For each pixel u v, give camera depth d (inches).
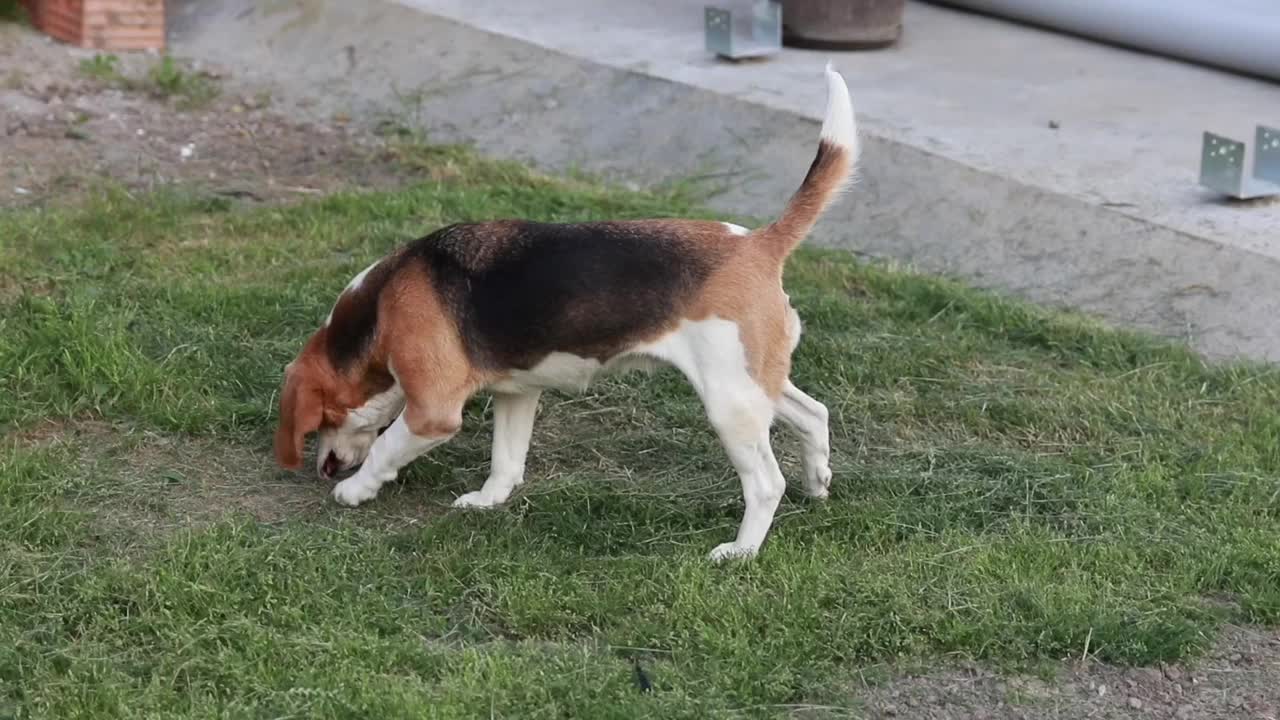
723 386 226.4
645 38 519.8
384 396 247.9
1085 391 299.9
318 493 259.9
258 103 505.7
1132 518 251.1
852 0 502.3
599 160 447.5
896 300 344.8
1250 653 217.0
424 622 215.9
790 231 230.1
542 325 229.5
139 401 285.7
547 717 192.1
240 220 387.2
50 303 314.5
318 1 561.9
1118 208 368.5
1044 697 205.5
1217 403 296.2
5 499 246.1
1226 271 338.6
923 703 203.3
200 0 594.9
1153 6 495.5
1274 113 440.5
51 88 502.0
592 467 273.3
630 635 212.8
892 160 406.3
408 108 494.9
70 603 215.6
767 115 437.1
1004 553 237.6
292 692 194.7
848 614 218.2
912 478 264.2
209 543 229.8
